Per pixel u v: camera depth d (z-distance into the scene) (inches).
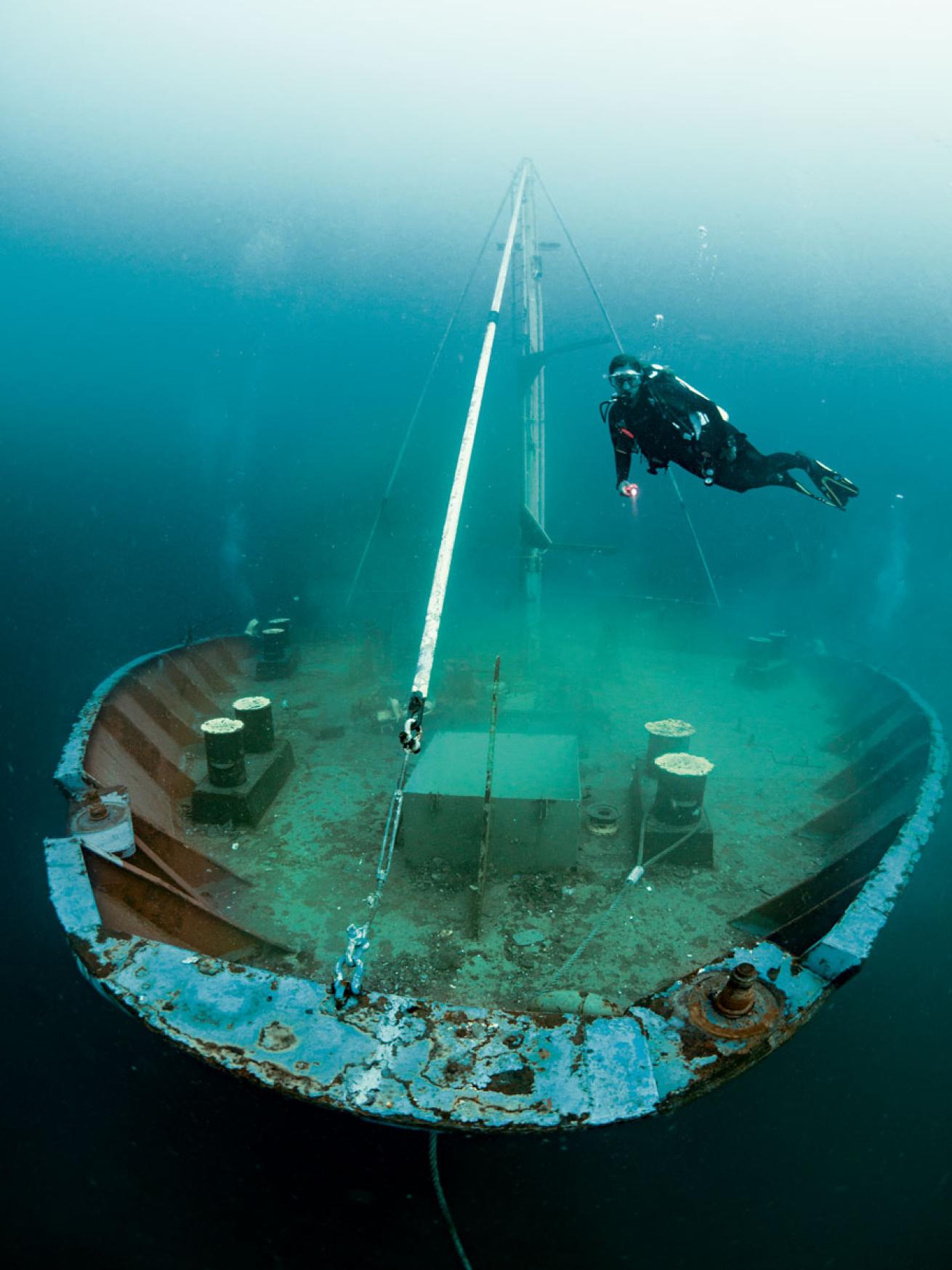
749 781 450.3
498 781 352.5
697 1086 128.3
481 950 290.8
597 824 375.2
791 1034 142.7
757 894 329.1
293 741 501.7
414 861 344.2
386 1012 142.9
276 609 970.1
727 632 770.8
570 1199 205.8
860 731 494.9
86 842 245.6
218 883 334.6
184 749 496.4
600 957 287.7
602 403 141.2
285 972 279.3
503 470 1385.3
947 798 327.0
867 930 209.3
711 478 131.7
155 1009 146.3
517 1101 124.0
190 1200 227.3
